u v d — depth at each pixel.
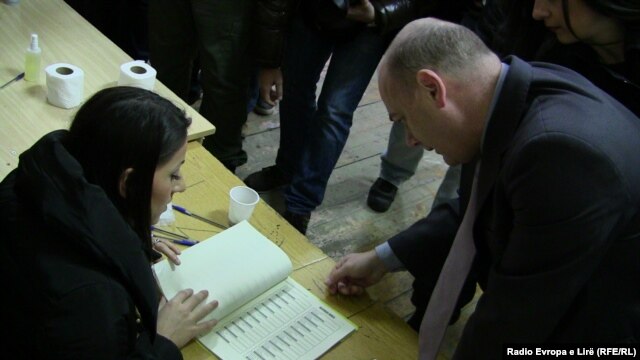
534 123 0.88
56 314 0.80
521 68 0.95
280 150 2.63
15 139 1.46
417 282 1.79
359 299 1.34
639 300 0.96
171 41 2.43
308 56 2.30
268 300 1.26
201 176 1.56
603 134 0.84
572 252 0.85
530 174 0.86
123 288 0.86
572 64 1.42
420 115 1.00
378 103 3.59
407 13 2.01
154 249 1.23
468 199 1.24
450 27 0.98
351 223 2.64
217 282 1.20
